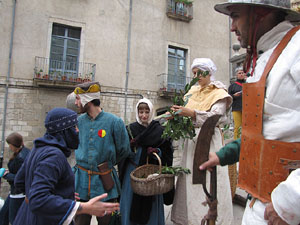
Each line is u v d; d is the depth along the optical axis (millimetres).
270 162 945
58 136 1568
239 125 3895
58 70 10211
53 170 1384
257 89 1018
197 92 2662
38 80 9305
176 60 12641
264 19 1092
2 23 9227
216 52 13492
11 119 9070
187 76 12680
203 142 1259
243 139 1104
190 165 2438
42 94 9617
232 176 3068
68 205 1316
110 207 1405
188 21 12820
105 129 2377
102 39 10789
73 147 1652
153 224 2455
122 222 2502
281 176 909
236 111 3928
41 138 1555
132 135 2695
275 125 943
